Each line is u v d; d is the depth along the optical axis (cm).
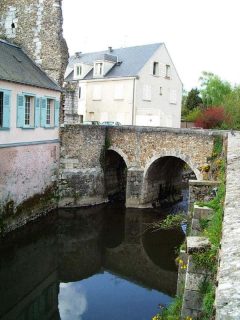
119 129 2192
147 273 1457
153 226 1891
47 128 1920
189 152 1998
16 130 1648
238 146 1212
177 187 2631
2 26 2150
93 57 3819
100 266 1513
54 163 2014
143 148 2136
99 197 2220
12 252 1538
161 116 3588
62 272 1449
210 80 4725
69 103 2559
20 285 1330
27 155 1745
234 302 247
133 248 1661
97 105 3500
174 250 1634
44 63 2089
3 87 1535
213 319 351
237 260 315
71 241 1709
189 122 4084
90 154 2153
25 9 2103
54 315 1112
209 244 596
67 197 2091
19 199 1688
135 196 2177
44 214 1923
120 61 3541
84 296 1250
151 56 3397
